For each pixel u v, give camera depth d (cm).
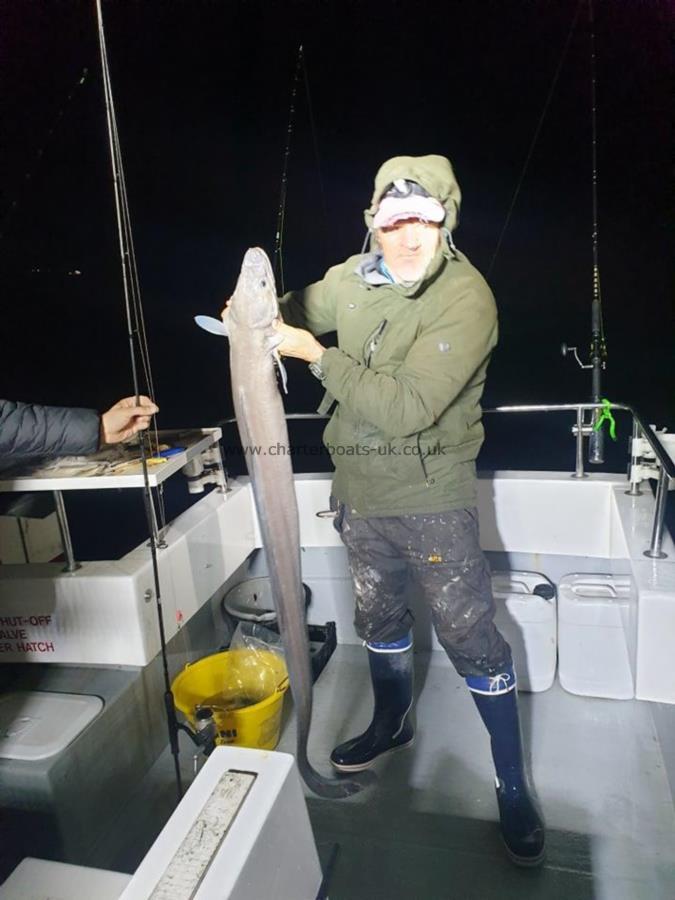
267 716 198
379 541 175
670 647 170
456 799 188
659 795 186
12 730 167
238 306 130
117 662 191
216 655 220
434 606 170
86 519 453
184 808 96
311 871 107
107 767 177
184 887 84
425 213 142
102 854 171
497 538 254
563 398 997
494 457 809
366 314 160
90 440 160
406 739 208
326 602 269
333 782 155
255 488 136
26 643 192
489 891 159
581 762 200
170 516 447
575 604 223
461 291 150
